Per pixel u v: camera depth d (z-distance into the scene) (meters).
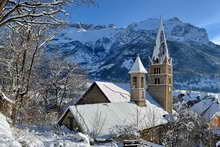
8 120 13.77
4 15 10.77
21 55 19.94
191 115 36.03
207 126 36.97
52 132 16.28
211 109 59.78
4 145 7.87
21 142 9.59
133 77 38.81
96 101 43.53
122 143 17.11
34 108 27.02
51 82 42.56
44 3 11.23
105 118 29.31
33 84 26.56
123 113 33.31
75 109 29.59
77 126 27.80
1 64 19.14
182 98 82.88
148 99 45.22
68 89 47.88
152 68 48.59
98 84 43.66
